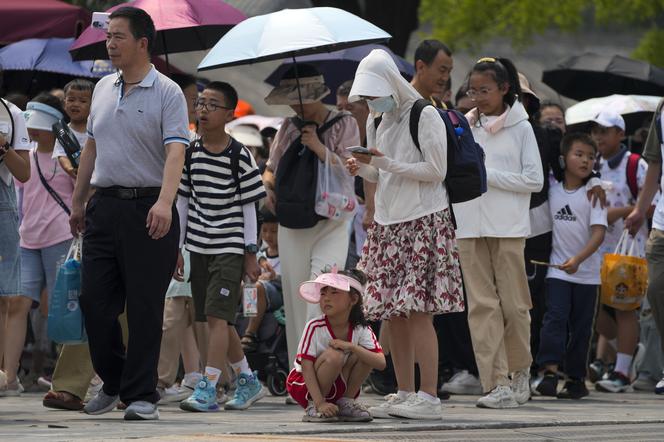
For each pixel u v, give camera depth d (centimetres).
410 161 1883
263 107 4784
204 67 2203
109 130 1789
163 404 2295
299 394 1823
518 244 2311
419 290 1866
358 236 2739
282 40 2175
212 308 2081
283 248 2314
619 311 2769
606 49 5869
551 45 5844
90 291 1811
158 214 1741
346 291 1770
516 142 2308
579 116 3350
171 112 1783
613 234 2831
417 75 2225
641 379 2814
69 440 1482
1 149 1856
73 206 1886
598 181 2534
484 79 2303
